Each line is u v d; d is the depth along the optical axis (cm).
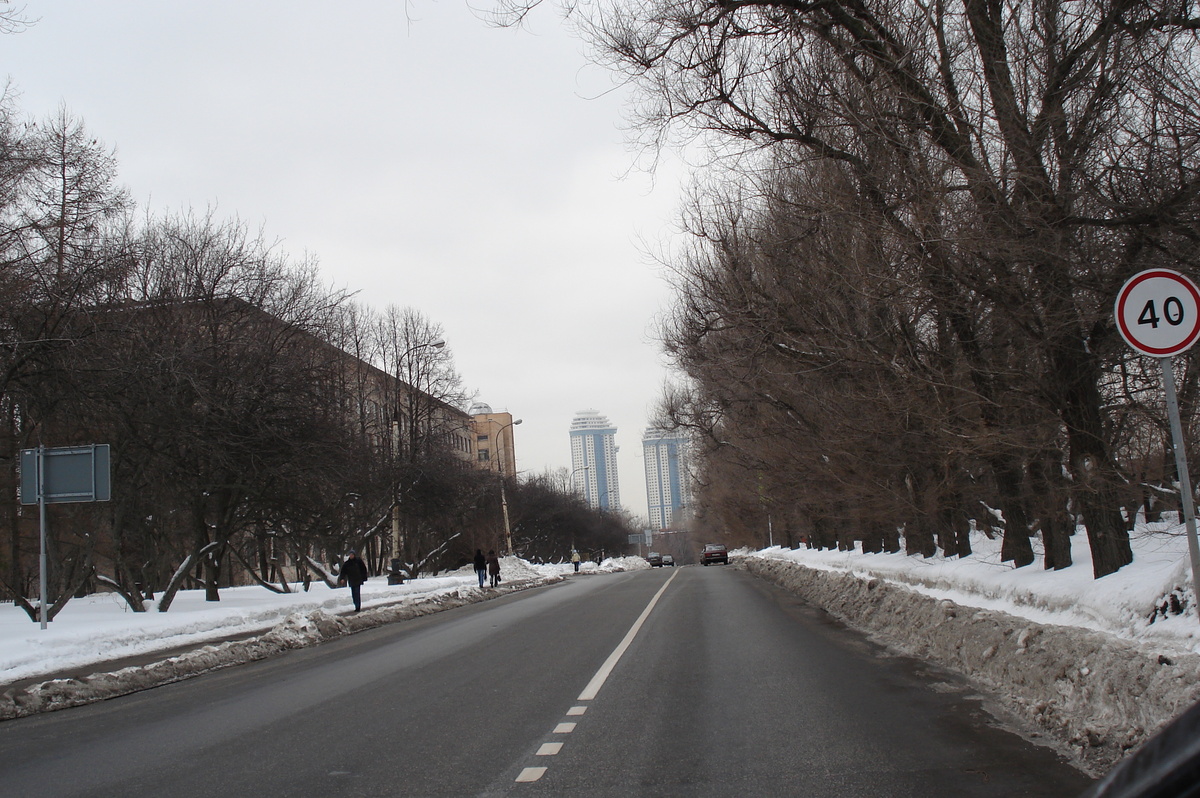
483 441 12912
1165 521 1592
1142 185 1084
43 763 780
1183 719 159
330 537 3616
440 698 1019
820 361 1952
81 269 2103
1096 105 1120
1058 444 1461
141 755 790
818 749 702
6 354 1972
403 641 1783
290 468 2700
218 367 2519
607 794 596
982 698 881
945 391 1591
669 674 1128
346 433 3197
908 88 1270
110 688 1230
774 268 1944
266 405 2641
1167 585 975
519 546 8769
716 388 2914
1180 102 1030
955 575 1856
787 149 1566
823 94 1458
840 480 2472
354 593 2588
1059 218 1138
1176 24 1035
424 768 684
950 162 1280
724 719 835
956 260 1286
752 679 1068
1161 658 672
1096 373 1298
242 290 2912
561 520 10125
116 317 2292
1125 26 1073
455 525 6381
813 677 1067
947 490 2123
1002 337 1438
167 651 1786
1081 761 627
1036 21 1189
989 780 591
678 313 2727
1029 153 1144
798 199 1677
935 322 1667
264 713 986
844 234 1609
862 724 789
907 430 1859
